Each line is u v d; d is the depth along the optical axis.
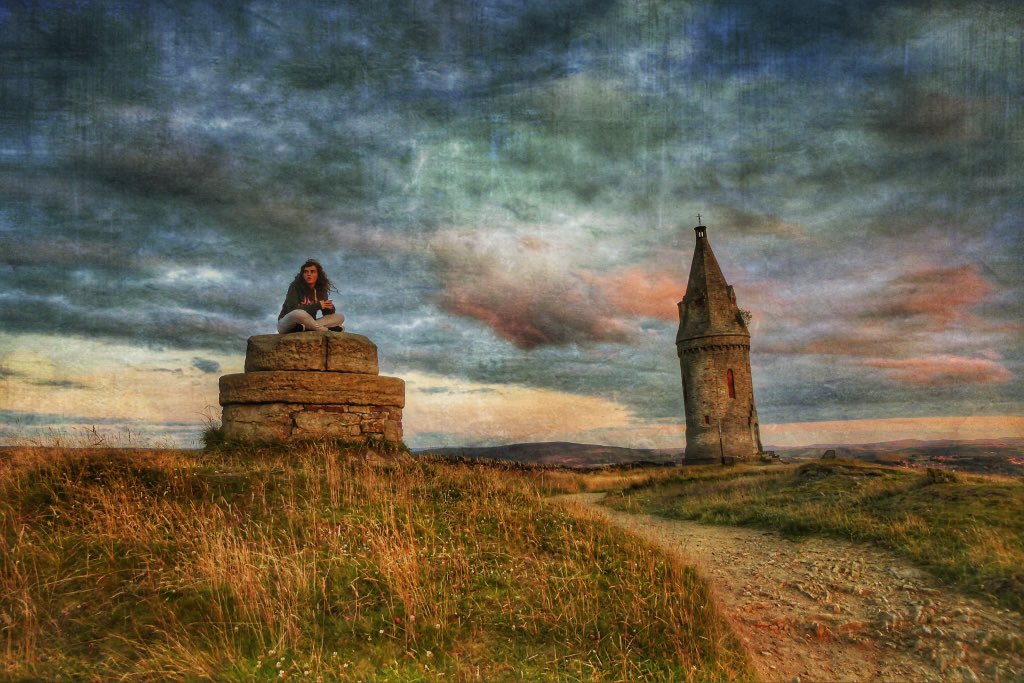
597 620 6.69
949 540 10.78
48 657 5.36
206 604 6.18
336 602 6.51
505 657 5.94
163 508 8.09
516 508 10.48
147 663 5.26
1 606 6.01
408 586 6.81
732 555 12.03
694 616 7.01
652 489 25.19
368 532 8.05
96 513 7.76
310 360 12.75
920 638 7.53
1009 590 8.41
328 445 12.05
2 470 8.81
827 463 20.41
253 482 9.41
